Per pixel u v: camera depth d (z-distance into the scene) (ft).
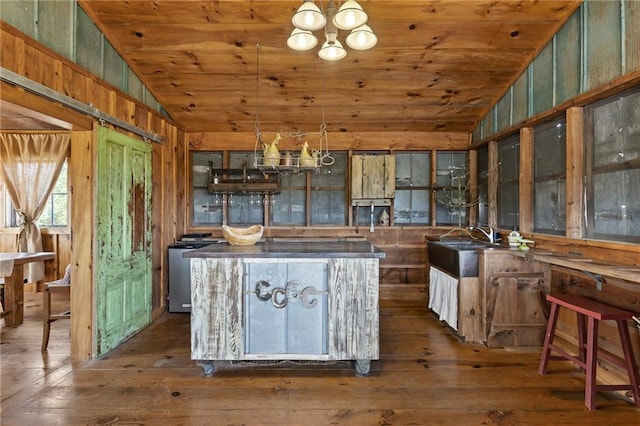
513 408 7.29
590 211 9.02
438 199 16.03
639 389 7.17
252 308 8.86
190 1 9.27
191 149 16.02
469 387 8.16
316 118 14.97
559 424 6.75
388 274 16.06
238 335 8.77
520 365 9.32
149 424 6.73
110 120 10.18
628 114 7.92
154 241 13.15
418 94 13.29
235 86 12.83
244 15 9.73
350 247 9.91
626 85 7.57
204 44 10.77
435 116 14.74
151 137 12.59
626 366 7.24
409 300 15.80
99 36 10.05
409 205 16.38
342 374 8.86
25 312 14.19
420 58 11.35
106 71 10.39
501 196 13.75
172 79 12.39
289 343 8.86
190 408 7.29
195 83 12.64
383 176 15.47
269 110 14.39
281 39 10.57
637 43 7.39
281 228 15.88
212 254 8.66
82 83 9.18
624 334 7.22
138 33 10.30
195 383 8.36
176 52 11.09
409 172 16.37
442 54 11.16
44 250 16.90
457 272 11.10
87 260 9.61
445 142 15.92
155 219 13.23
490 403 7.48
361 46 7.55
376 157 15.48
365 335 8.77
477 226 15.31
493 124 13.91
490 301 10.55
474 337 10.93
